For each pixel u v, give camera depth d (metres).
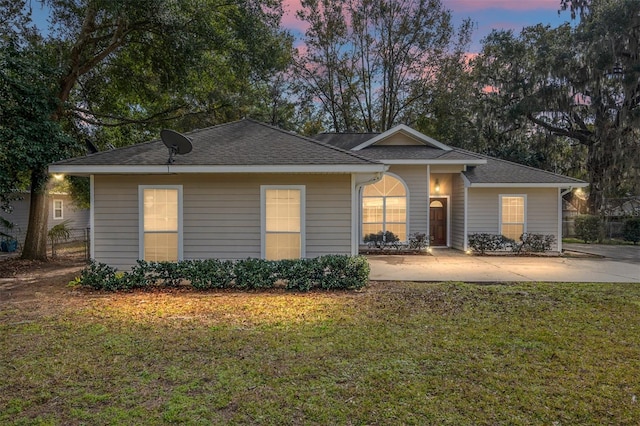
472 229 13.78
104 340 4.73
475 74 23.66
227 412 3.14
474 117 23.95
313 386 3.56
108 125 13.84
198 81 13.98
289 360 4.14
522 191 13.76
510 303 6.50
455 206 14.64
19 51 10.28
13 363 4.07
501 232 13.78
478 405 3.25
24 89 9.96
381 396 3.39
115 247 8.32
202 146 8.68
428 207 13.51
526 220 13.77
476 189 13.82
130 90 14.52
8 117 10.00
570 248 15.34
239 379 3.70
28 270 10.54
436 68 24.66
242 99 16.53
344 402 3.29
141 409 3.17
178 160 7.90
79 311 6.00
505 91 22.20
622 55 16.88
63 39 12.34
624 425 2.98
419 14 24.03
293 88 26.44
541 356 4.27
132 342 4.66
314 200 8.24
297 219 8.29
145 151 8.48
